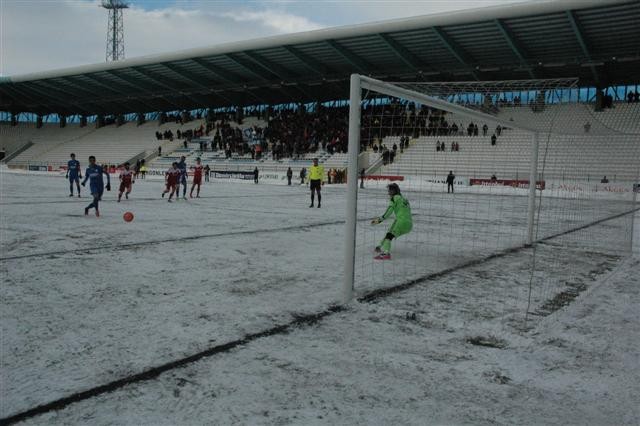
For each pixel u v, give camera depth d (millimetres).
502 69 36000
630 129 31484
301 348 3713
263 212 14430
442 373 3369
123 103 60719
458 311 4801
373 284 5785
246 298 5000
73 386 2994
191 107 59906
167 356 3479
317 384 3129
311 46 36938
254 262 6844
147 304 4688
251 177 41375
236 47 38875
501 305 5066
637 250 9055
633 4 25516
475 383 3230
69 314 4332
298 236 9492
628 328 4426
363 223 12617
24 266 6125
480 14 28750
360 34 33188
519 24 29141
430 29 31188
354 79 5020
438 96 7434
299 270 6398
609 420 2805
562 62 33562
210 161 47875
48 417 2637
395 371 3369
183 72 46500
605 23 28062
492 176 27078
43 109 66938
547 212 17172
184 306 4660
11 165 56938
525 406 2943
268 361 3451
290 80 45656
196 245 8094
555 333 4250
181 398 2887
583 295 5555
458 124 20938
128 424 2598
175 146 53719
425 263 7223
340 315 4547
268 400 2900
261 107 57062
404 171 23984
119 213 12883
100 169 12023
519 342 3984
